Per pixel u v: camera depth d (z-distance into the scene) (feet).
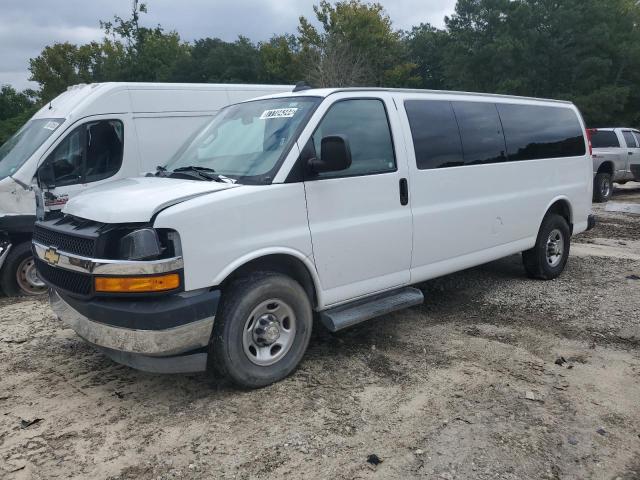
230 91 28.84
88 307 12.09
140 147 25.62
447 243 17.49
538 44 115.03
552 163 21.99
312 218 13.94
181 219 11.80
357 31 120.57
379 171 15.42
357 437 11.51
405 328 17.61
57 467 10.66
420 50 172.45
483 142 18.83
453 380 13.98
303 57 117.08
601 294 20.79
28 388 13.94
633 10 123.75
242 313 12.83
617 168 50.65
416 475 10.28
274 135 14.39
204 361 12.57
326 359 15.26
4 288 22.90
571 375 14.24
